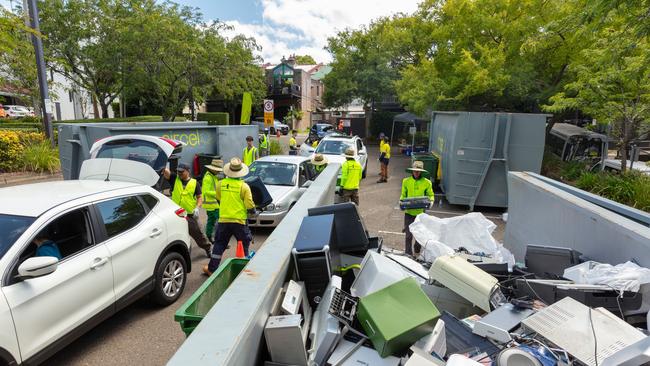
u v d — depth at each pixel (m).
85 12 18.25
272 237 3.50
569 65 12.79
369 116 34.62
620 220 3.73
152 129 10.65
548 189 5.19
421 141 26.64
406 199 6.80
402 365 2.41
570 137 17.05
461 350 2.67
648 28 5.39
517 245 6.17
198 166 11.95
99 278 4.05
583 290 3.09
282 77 45.38
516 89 15.01
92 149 8.03
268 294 2.48
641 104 10.09
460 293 3.32
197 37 18.77
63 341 3.65
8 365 3.16
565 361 2.40
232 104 39.97
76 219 4.05
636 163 14.27
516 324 2.81
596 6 5.52
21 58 14.02
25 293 3.33
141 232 4.73
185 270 5.53
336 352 2.52
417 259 4.65
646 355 1.89
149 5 17.81
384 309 2.58
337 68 31.70
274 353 2.36
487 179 10.75
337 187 10.31
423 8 21.23
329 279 3.14
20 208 3.83
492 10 15.45
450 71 17.78
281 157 10.49
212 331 1.95
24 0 15.65
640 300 3.07
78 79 21.59
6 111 26.30
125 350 4.17
